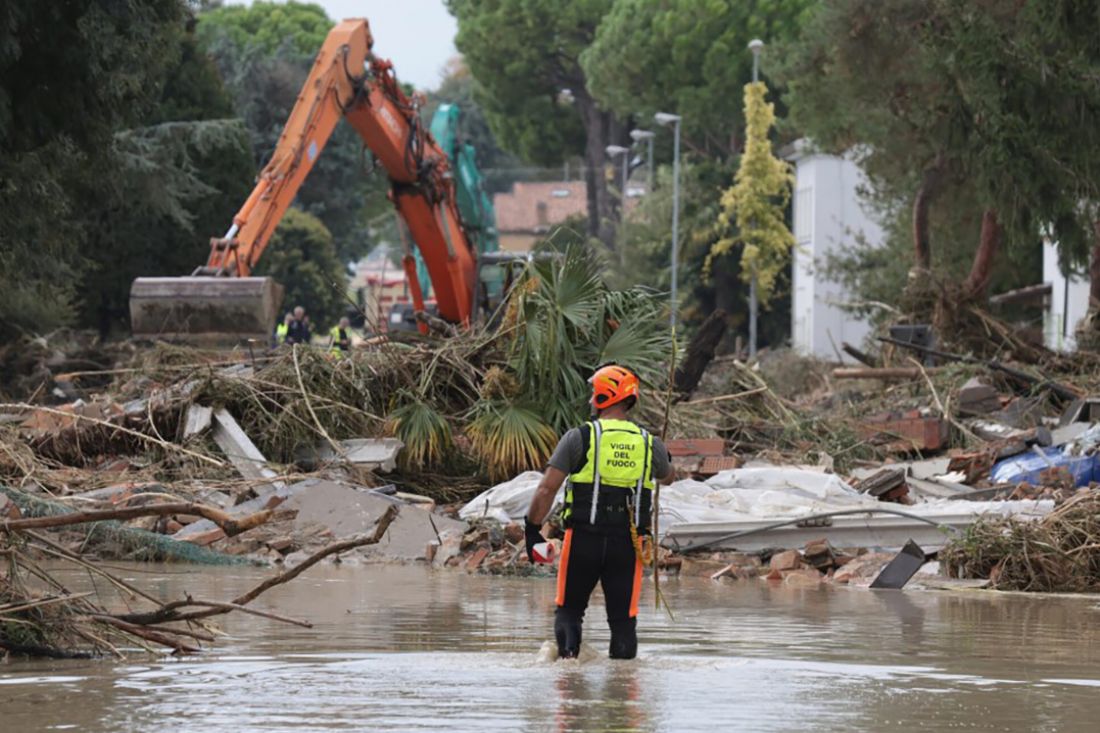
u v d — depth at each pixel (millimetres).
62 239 49344
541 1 145375
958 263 82250
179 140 82625
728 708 13367
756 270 109500
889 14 66375
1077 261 59656
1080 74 55812
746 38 134750
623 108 140875
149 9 43344
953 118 61938
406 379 36625
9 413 38875
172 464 35250
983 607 22875
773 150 140125
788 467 35500
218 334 43656
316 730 12188
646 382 36719
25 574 24047
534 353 35500
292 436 35500
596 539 16250
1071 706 13672
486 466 35094
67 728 12234
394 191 52844
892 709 13414
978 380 49656
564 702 13578
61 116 43750
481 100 157500
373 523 30438
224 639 18078
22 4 40469
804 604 23109
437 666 15852
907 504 33469
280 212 46156
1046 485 35438
